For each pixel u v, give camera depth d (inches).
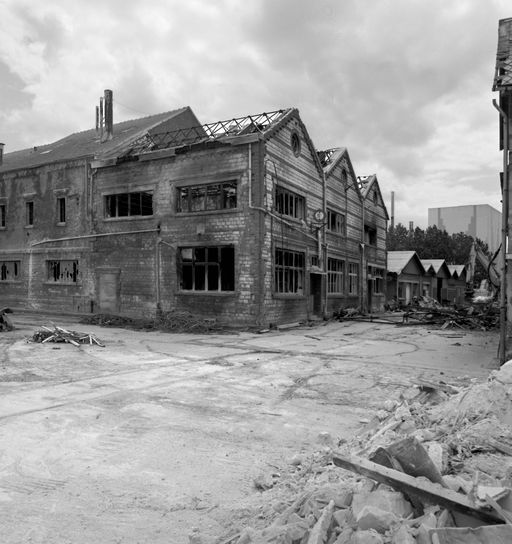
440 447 141.6
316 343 595.8
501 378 190.7
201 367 408.8
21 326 756.0
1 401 281.9
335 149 1109.7
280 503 139.2
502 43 445.1
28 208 1013.8
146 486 167.9
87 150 971.9
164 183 813.2
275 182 775.1
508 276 423.8
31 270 994.1
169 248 805.2
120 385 330.6
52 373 372.5
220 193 768.3
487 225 4234.7
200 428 235.6
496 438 153.9
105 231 880.9
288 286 839.1
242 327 729.6
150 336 652.1
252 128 778.8
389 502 114.0
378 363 439.2
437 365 429.7
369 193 1310.3
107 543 131.3
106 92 1025.5
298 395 310.3
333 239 1045.2
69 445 207.3
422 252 2469.2
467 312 985.5
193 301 777.6
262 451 204.2
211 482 171.6
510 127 416.8
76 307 916.0
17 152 1357.0
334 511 117.3
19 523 141.3
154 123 1000.2
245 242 735.1
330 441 216.5
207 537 128.2
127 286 850.1
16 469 180.9
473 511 106.4
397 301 1443.2
